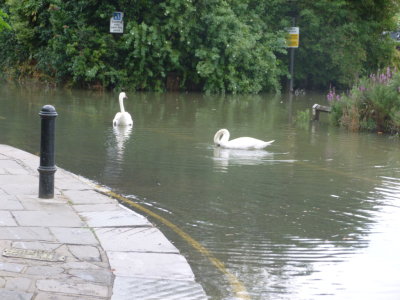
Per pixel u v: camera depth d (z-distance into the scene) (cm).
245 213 1120
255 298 749
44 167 1048
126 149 1709
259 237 984
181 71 3934
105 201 1084
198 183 1334
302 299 752
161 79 3903
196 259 874
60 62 3797
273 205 1181
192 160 1583
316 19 4262
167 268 797
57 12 3806
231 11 3841
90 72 3619
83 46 3738
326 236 1001
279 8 4356
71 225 934
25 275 737
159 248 866
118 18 3712
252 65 4016
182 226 1029
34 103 2812
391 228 1054
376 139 2088
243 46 3831
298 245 951
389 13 4656
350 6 4500
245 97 3734
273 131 2208
